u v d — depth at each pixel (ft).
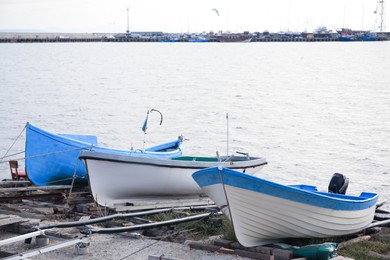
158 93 165.07
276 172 74.08
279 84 197.47
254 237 35.06
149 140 94.43
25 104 135.64
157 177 46.03
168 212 42.45
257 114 123.54
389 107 135.54
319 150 86.79
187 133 100.07
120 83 195.83
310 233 36.40
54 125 107.04
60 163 50.29
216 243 34.94
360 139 95.50
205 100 148.87
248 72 255.09
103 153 43.93
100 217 39.99
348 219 37.50
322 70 270.26
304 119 116.78
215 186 34.27
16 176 52.95
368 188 66.69
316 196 34.86
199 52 476.13
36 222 37.22
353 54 437.17
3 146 86.89
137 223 39.47
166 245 35.17
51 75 228.84
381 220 43.16
